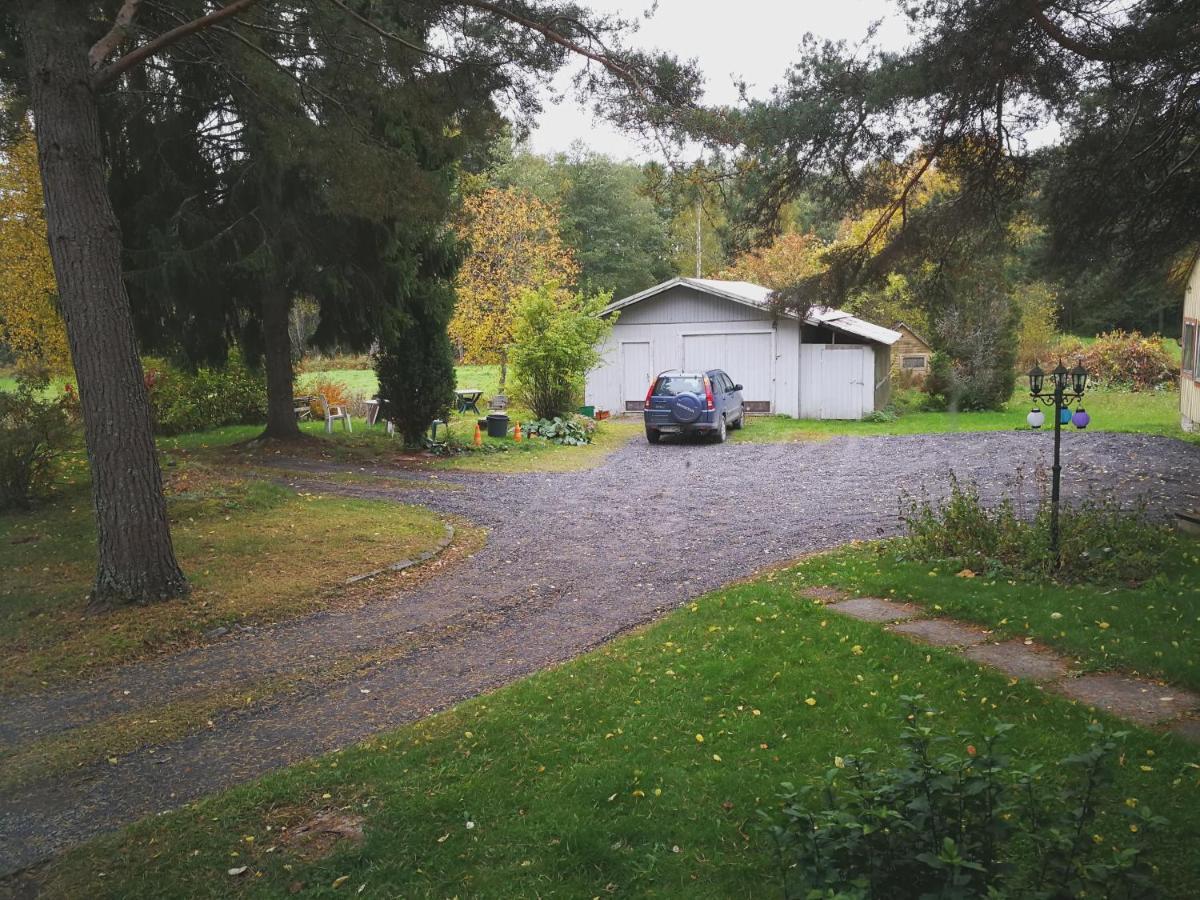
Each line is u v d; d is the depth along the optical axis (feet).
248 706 18.63
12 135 34.53
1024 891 7.93
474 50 30.27
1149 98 24.80
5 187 58.95
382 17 35.88
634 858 11.51
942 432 68.44
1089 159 27.96
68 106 23.81
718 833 11.87
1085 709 14.71
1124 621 19.08
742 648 19.33
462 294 97.96
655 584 27.40
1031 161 28.50
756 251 31.60
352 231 50.11
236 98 42.14
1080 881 8.13
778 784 12.95
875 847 8.07
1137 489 38.19
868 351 79.77
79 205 24.43
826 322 43.06
